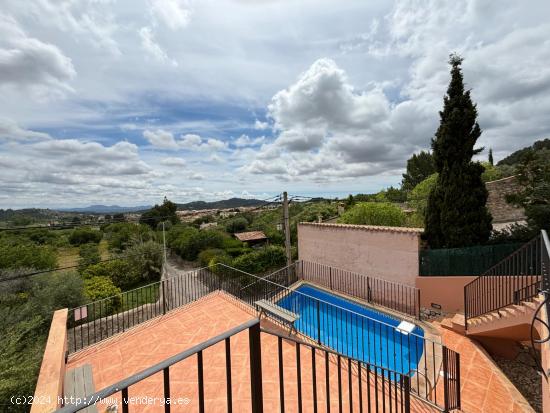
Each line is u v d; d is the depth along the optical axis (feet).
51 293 31.76
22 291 33.35
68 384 12.98
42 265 51.65
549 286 9.66
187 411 11.27
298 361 5.61
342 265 34.78
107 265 60.64
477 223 26.53
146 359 15.61
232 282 32.37
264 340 16.83
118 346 17.11
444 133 27.81
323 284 36.86
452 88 28.19
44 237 84.23
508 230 27.32
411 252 27.89
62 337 14.42
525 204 25.38
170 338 17.76
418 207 46.62
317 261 38.24
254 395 4.69
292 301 28.94
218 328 18.84
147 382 13.28
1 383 13.89
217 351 15.76
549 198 23.99
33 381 15.14
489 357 17.26
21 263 49.34
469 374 15.43
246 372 13.70
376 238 30.91
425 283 26.66
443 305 25.72
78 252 87.61
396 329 14.69
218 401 11.73
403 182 113.70
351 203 79.51
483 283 19.77
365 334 23.52
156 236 94.53
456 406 12.40
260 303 20.83
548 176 24.48
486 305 19.49
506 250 23.91
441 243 28.25
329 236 36.40
